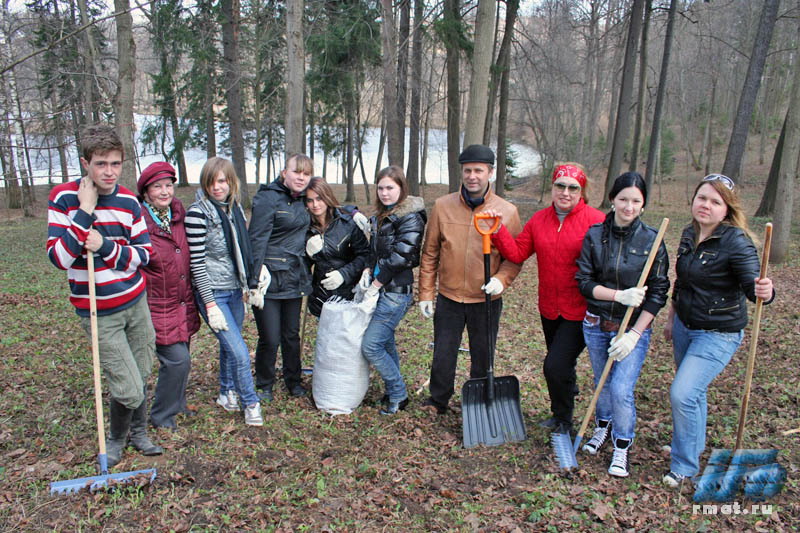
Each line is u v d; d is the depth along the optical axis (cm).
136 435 347
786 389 466
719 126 3472
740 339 326
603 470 351
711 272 315
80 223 279
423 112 1847
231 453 354
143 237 319
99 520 280
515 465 358
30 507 288
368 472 341
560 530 289
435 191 3052
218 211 372
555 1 2058
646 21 1852
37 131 1375
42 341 570
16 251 1273
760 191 2567
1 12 1269
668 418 428
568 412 392
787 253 1122
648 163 1727
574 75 2295
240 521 285
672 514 302
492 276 398
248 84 1916
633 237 336
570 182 351
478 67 762
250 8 1680
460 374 513
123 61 888
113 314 310
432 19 1368
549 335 407
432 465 356
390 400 429
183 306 369
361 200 2733
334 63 1554
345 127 2609
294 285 419
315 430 395
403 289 408
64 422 383
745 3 2372
